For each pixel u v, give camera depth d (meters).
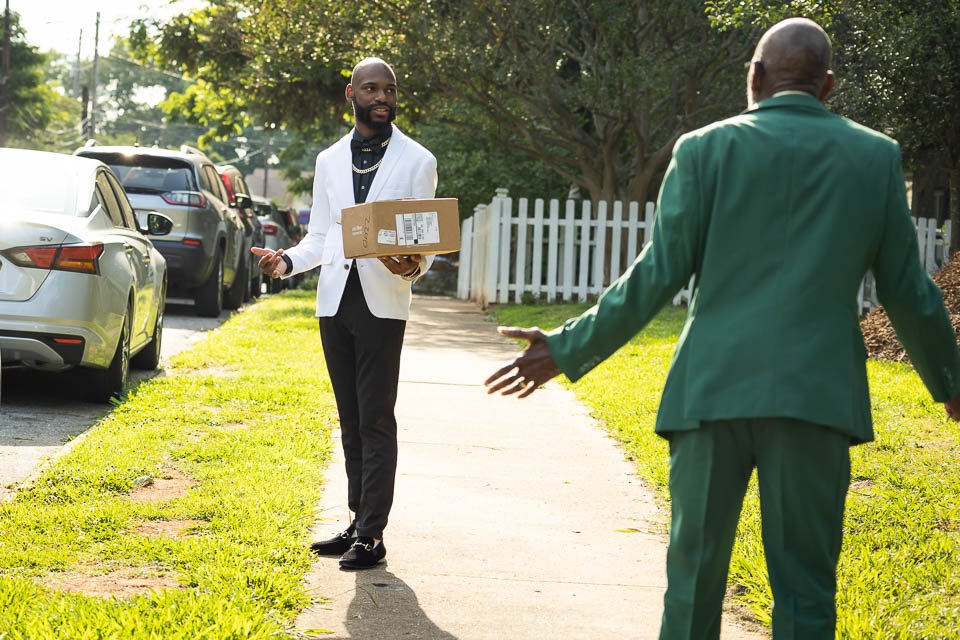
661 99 20.39
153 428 7.01
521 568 4.80
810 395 2.78
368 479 4.73
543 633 4.09
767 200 2.86
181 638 3.58
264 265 4.80
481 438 7.34
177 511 5.18
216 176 15.52
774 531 2.90
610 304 2.96
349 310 4.75
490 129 21.05
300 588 4.32
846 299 2.87
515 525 5.43
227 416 7.49
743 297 2.87
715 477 2.91
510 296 17.83
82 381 8.05
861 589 4.31
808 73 3.01
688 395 2.88
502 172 28.31
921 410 7.99
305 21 19.78
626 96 17.92
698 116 20.48
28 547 4.62
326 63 20.39
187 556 4.52
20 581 4.05
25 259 7.33
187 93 33.94
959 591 4.38
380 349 4.75
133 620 3.70
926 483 6.03
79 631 3.59
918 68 12.27
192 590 4.04
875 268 2.98
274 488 5.66
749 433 2.87
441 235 4.47
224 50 25.12
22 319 7.29
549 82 18.59
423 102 21.36
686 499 2.96
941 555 4.83
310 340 12.05
